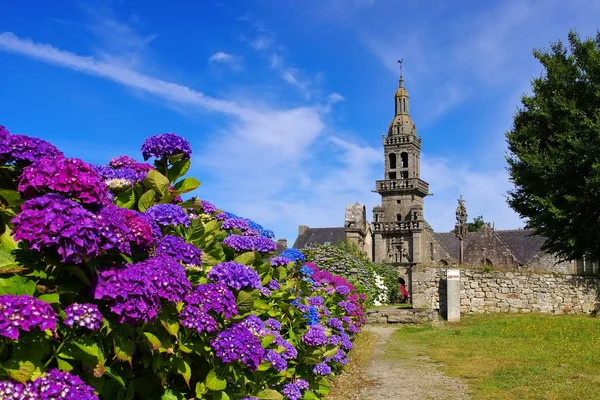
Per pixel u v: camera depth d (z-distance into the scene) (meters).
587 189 22.38
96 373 2.66
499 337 14.26
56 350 2.55
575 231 23.42
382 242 54.12
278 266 6.27
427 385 8.66
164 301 3.12
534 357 10.76
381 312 20.20
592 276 20.53
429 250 53.44
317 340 6.19
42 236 2.40
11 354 2.40
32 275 2.63
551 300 20.59
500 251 46.66
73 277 2.79
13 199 2.91
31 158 3.12
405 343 14.18
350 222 41.62
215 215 5.71
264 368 4.45
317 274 12.37
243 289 4.11
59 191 2.67
